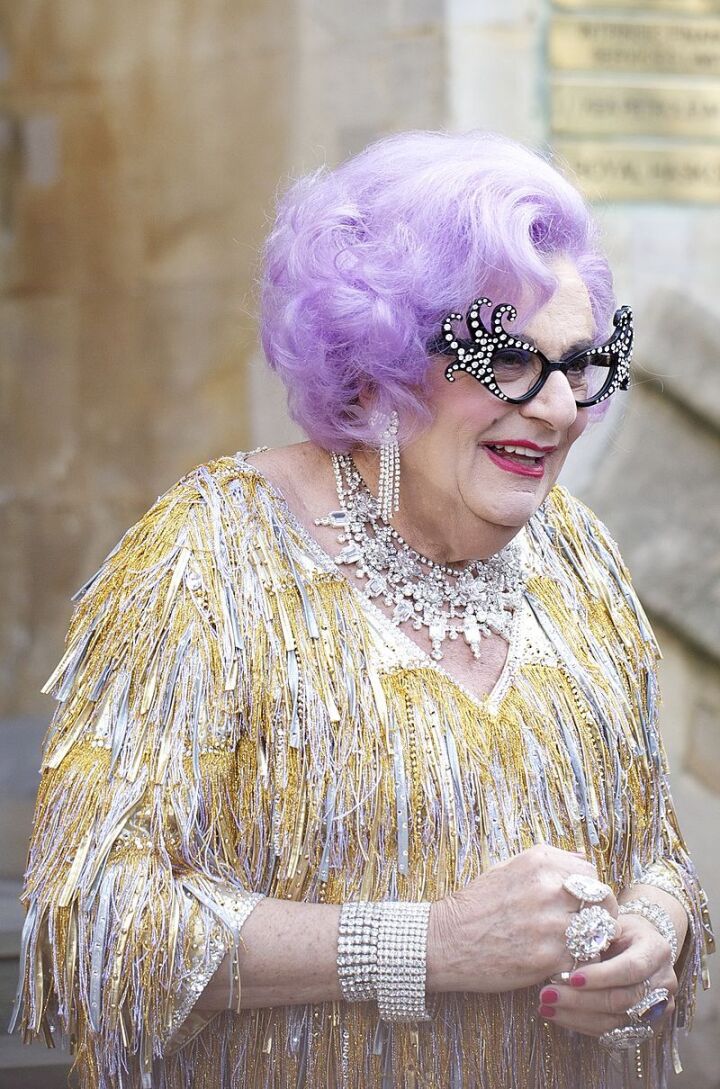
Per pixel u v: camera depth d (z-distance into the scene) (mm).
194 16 10438
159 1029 3289
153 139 10922
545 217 3498
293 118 9789
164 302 11062
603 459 9039
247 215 10266
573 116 9023
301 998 3363
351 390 3604
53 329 11812
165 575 3447
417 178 3482
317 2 9539
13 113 11883
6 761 9617
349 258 3479
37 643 11844
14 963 5945
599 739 3748
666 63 9156
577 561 4102
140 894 3250
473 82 8836
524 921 3314
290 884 3398
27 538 12000
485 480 3527
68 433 11773
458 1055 3527
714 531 9164
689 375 9102
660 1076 4066
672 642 9258
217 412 10734
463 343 3379
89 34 11375
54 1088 5281
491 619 3754
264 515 3609
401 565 3666
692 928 3994
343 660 3496
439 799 3451
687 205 9227
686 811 9203
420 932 3340
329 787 3398
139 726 3334
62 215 11703
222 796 3357
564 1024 3424
